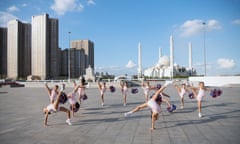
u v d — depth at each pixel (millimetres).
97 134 7727
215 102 16500
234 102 16516
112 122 9703
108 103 16391
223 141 6871
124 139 7129
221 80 41969
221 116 10898
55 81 48438
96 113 12016
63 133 7895
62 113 12078
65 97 9102
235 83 40375
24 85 48250
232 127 8648
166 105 14914
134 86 44625
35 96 23484
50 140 7066
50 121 9977
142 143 6703
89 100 18406
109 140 7027
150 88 15992
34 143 6770
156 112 8250
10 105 15930
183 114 11477
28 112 12656
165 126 8859
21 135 7664
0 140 7086
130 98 20141
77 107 11102
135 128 8578
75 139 7160
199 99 10719
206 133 7785
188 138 7199
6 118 10797
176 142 6793
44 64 70125
